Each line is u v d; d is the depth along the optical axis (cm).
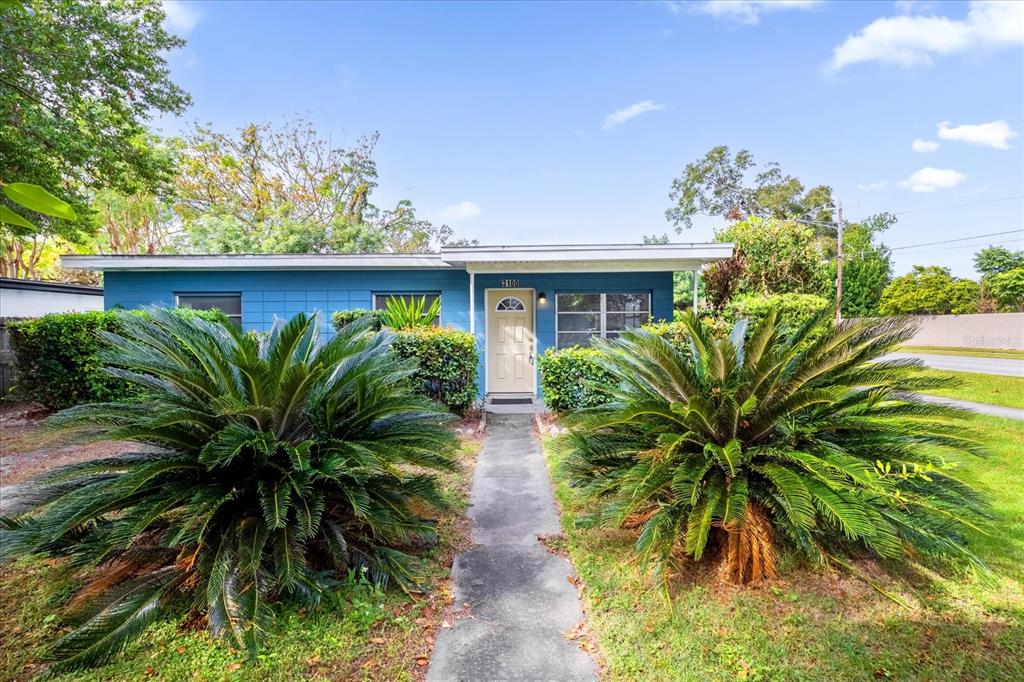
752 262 1324
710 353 344
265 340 409
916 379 327
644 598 299
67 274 2106
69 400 781
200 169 1983
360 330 376
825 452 309
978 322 2142
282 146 2156
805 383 327
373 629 270
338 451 308
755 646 253
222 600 247
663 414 331
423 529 340
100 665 227
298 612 278
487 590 315
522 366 1001
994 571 319
